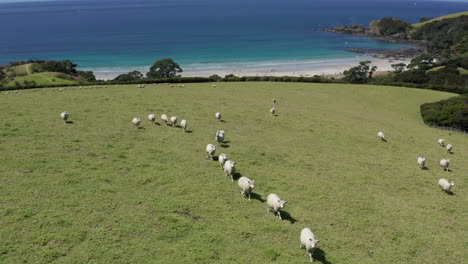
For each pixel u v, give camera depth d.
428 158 32.69
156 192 19.98
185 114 39.44
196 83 67.62
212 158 26.09
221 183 21.83
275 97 57.09
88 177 21.06
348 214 19.70
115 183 20.61
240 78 74.25
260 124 38.75
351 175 25.97
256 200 20.02
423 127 47.97
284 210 19.27
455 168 30.31
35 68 122.00
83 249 14.35
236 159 26.47
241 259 14.49
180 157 25.72
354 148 33.41
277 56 183.88
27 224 15.67
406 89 70.25
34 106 38.06
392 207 21.28
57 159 23.36
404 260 15.89
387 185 24.86
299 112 46.81
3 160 22.47
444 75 106.69
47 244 14.47
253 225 17.27
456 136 44.03
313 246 14.55
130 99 45.38
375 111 55.06
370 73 119.88
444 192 24.66
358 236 17.52
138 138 29.41
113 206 17.92
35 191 18.73
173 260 14.11
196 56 183.00
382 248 16.69
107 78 127.75
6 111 34.97
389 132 41.25
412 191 24.33
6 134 27.53
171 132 32.03
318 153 30.66
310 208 19.89
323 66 157.62
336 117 46.44
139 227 16.25
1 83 100.62
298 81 74.38
